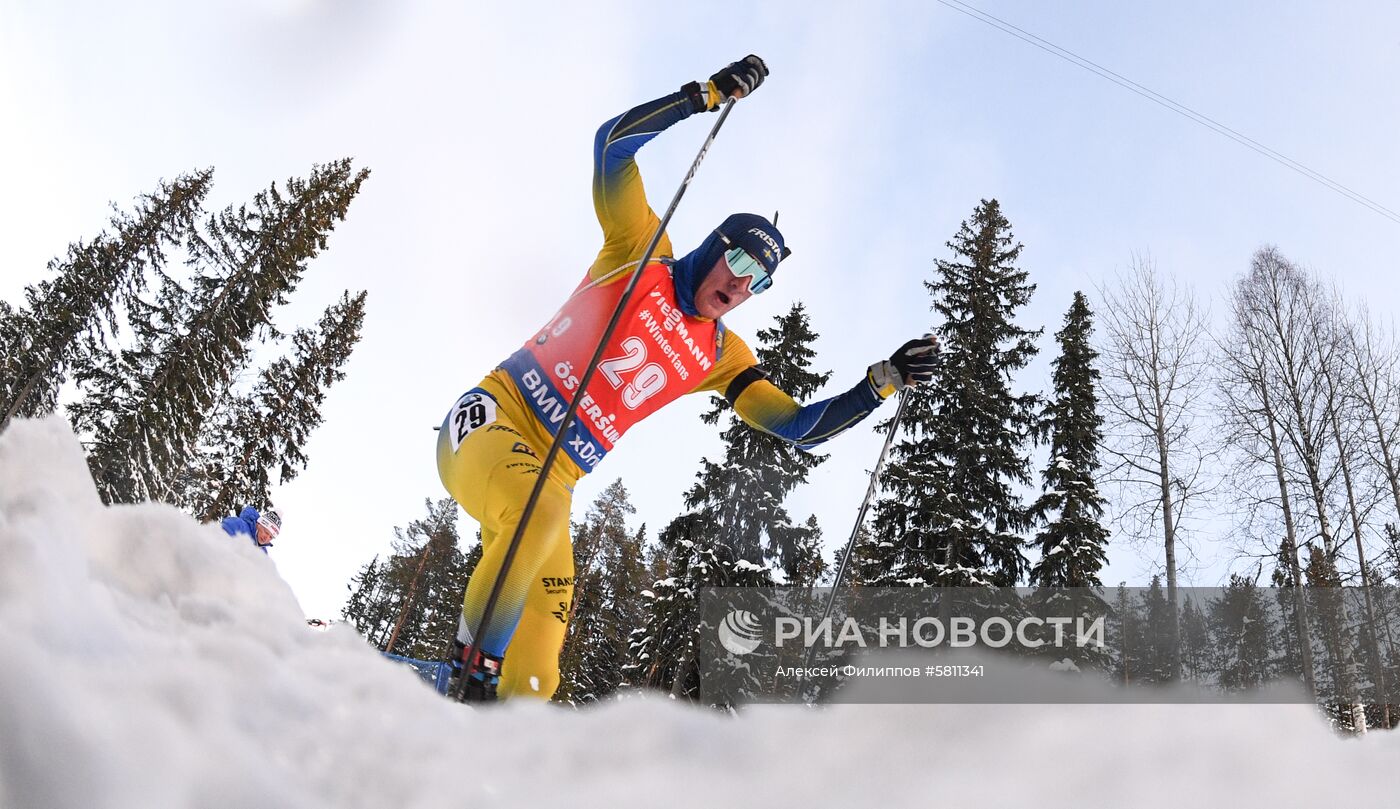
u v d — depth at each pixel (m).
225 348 20.09
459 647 2.52
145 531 1.30
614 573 29.02
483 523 2.89
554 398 3.04
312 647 1.26
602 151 3.13
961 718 1.13
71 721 0.76
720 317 3.40
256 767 0.87
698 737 1.12
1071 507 15.94
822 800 0.96
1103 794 0.96
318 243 21.69
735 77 3.24
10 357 18.91
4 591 0.87
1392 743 1.17
